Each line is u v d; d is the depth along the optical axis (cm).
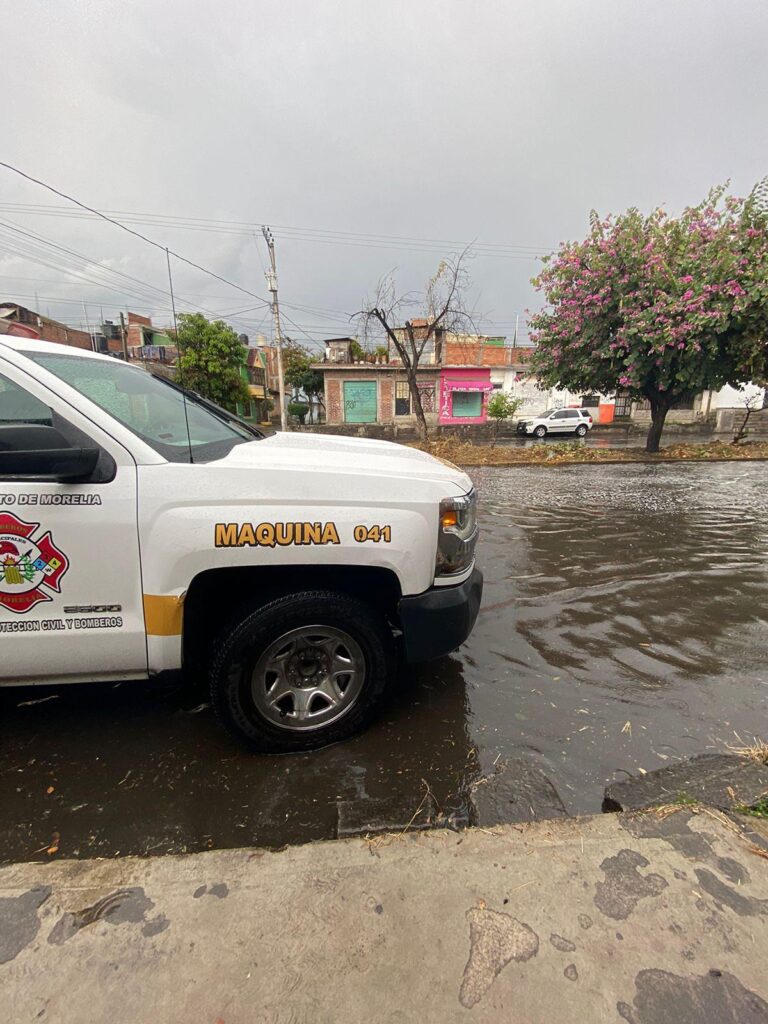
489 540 568
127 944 130
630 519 670
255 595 212
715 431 2716
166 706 257
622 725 240
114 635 197
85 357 246
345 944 129
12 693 268
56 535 187
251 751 223
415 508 214
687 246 1196
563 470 1205
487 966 123
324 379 2780
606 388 1472
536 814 185
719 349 1201
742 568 468
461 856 156
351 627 214
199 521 192
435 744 227
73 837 179
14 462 181
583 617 364
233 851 159
